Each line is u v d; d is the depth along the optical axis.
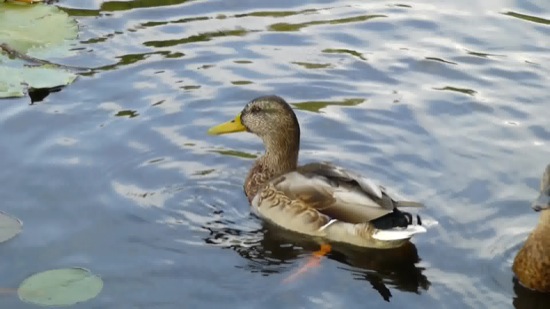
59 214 11.07
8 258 10.25
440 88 14.16
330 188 11.05
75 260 10.28
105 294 9.75
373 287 10.05
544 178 9.97
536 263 9.88
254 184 11.91
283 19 16.02
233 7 16.39
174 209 11.36
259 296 9.84
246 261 10.46
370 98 13.83
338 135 12.93
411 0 16.86
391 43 15.40
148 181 11.86
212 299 9.76
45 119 12.98
